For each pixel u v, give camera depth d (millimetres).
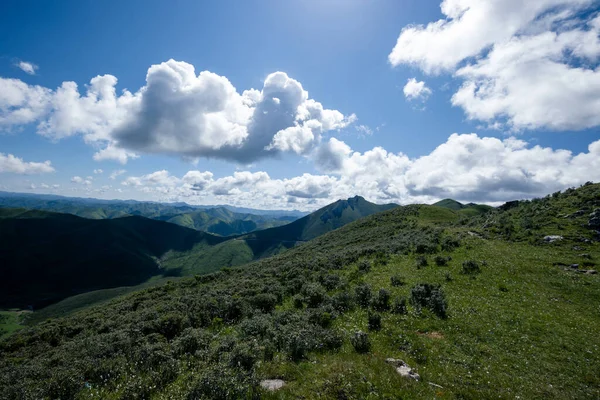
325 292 25781
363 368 12086
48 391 12227
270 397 10133
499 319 18469
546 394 11664
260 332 17172
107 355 17141
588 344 15516
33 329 42656
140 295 49719
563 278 24641
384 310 20438
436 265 30953
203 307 25578
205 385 10164
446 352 14711
